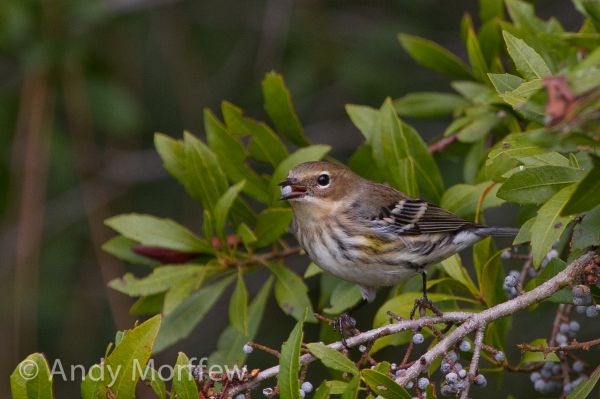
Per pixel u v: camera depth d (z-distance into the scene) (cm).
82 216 1544
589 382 738
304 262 1538
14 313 1455
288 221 968
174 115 1627
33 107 1400
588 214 691
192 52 1598
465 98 1116
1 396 1424
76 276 1538
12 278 1483
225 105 1034
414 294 897
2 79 1577
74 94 1427
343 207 989
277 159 1045
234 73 1614
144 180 1616
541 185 704
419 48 1101
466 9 1645
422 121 1638
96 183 1529
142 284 968
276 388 699
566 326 880
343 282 1022
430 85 1559
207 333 1588
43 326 1490
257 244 992
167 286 970
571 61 921
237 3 1650
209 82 1608
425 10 1630
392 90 1500
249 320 996
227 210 965
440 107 1117
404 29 1534
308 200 991
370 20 1593
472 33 1006
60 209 1538
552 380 880
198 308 997
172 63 1586
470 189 957
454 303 922
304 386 723
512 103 680
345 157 1642
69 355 1490
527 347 738
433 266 1018
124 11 1494
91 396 692
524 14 1031
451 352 749
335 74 1524
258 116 1602
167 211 1602
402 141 963
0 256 1492
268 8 1535
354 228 975
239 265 1001
